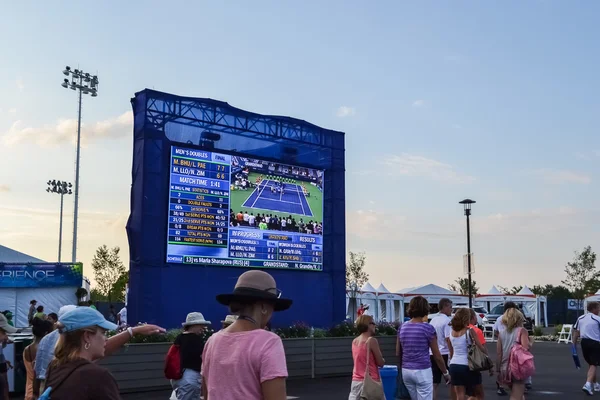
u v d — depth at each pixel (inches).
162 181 666.2
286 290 758.5
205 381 145.3
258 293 141.6
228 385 136.1
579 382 649.0
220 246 701.3
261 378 134.5
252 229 729.6
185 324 344.5
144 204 650.2
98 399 132.4
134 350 541.0
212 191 698.8
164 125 671.1
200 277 687.7
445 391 578.2
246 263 721.0
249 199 730.2
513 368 363.9
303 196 782.5
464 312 373.1
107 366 525.3
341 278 812.6
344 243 821.9
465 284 2269.9
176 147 674.8
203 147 695.1
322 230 798.5
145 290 643.5
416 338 327.0
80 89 1626.5
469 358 364.2
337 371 670.5
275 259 748.6
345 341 686.5
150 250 650.8
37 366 257.9
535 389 592.1
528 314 1796.3
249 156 733.9
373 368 325.1
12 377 534.9
